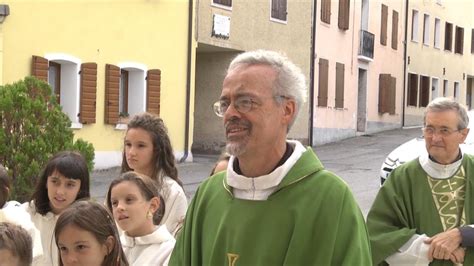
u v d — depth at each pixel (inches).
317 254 99.0
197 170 627.8
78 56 585.9
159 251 148.9
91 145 309.4
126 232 151.3
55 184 170.2
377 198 156.6
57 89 581.6
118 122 621.6
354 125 1059.9
